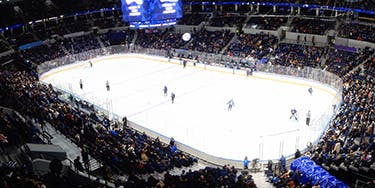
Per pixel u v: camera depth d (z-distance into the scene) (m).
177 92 44.19
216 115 36.19
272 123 33.62
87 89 46.91
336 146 22.69
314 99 39.94
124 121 33.16
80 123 27.34
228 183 18.34
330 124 29.91
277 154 27.58
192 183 16.58
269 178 22.58
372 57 45.56
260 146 29.03
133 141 26.06
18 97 31.08
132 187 15.85
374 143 22.14
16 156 19.58
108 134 25.84
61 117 27.25
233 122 34.25
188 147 28.50
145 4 49.78
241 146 29.30
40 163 18.02
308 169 20.69
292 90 43.50
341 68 46.16
